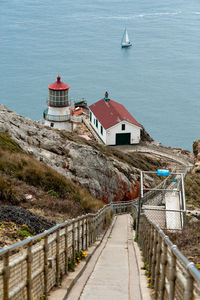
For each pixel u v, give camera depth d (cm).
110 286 1088
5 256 658
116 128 6969
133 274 1240
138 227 2161
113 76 17238
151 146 7044
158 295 929
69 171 3145
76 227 1384
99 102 7944
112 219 3117
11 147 2636
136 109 12950
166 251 818
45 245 911
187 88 15600
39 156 2952
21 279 752
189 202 3397
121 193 3741
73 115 9056
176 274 670
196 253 1202
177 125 11569
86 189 3075
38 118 11425
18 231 1256
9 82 15438
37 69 17838
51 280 992
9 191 1831
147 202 2970
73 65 18950
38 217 1512
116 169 3847
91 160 3400
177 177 4019
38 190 2167
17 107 12419
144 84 16062
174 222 2291
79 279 1163
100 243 1997
